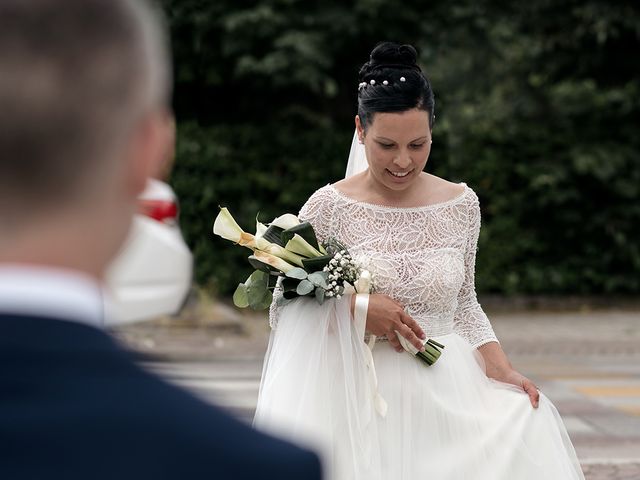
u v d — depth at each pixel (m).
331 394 3.68
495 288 14.07
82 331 1.00
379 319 3.66
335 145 13.82
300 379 3.64
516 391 3.83
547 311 13.91
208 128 13.67
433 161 13.91
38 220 1.02
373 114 3.64
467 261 3.93
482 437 3.68
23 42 1.00
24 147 1.01
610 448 6.56
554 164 13.90
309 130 13.97
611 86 14.44
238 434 1.02
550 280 14.06
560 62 14.27
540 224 14.12
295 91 14.47
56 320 0.99
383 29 13.91
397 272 3.72
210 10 13.63
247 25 13.45
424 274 3.72
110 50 1.04
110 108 1.04
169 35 13.88
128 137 1.08
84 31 1.02
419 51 14.10
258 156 13.70
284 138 13.77
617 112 14.22
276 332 3.82
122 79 1.04
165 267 8.41
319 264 3.71
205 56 14.02
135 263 8.25
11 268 1.01
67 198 1.03
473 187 14.00
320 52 13.36
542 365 9.79
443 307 3.79
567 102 14.29
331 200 3.84
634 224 14.15
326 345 3.71
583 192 14.03
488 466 3.62
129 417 0.98
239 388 7.99
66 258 1.04
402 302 3.74
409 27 14.09
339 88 14.47
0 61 1.00
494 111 14.23
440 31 14.06
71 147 1.02
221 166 13.57
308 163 13.81
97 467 0.96
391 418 3.66
